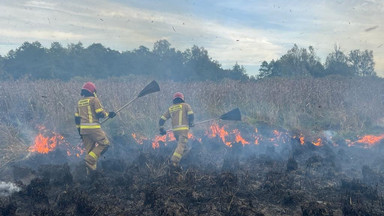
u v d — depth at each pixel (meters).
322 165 6.66
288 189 5.34
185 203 4.73
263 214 4.17
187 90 12.36
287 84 14.99
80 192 4.79
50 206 4.70
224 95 12.15
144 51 41.50
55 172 5.91
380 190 5.46
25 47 37.16
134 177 5.77
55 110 9.41
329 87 14.37
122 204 4.76
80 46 43.50
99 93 11.40
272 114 10.57
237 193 5.11
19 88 11.40
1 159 7.00
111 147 8.08
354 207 4.39
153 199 4.66
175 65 38.31
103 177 5.70
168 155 7.36
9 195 5.02
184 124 6.91
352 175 6.30
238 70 41.16
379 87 15.02
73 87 12.09
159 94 11.31
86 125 6.28
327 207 4.62
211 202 4.70
